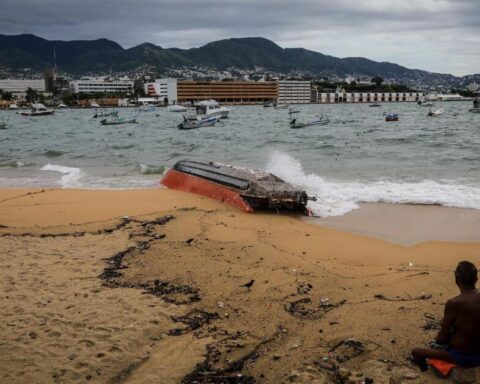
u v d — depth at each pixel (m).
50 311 7.35
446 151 29.27
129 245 11.04
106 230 12.41
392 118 72.81
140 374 5.75
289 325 6.99
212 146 37.38
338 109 144.75
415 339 6.34
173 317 7.25
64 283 8.59
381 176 20.50
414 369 5.56
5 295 7.97
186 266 9.58
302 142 38.84
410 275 8.88
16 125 84.44
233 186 15.83
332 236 11.84
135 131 61.56
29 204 15.49
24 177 23.17
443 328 5.22
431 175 20.34
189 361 6.04
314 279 8.78
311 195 16.58
